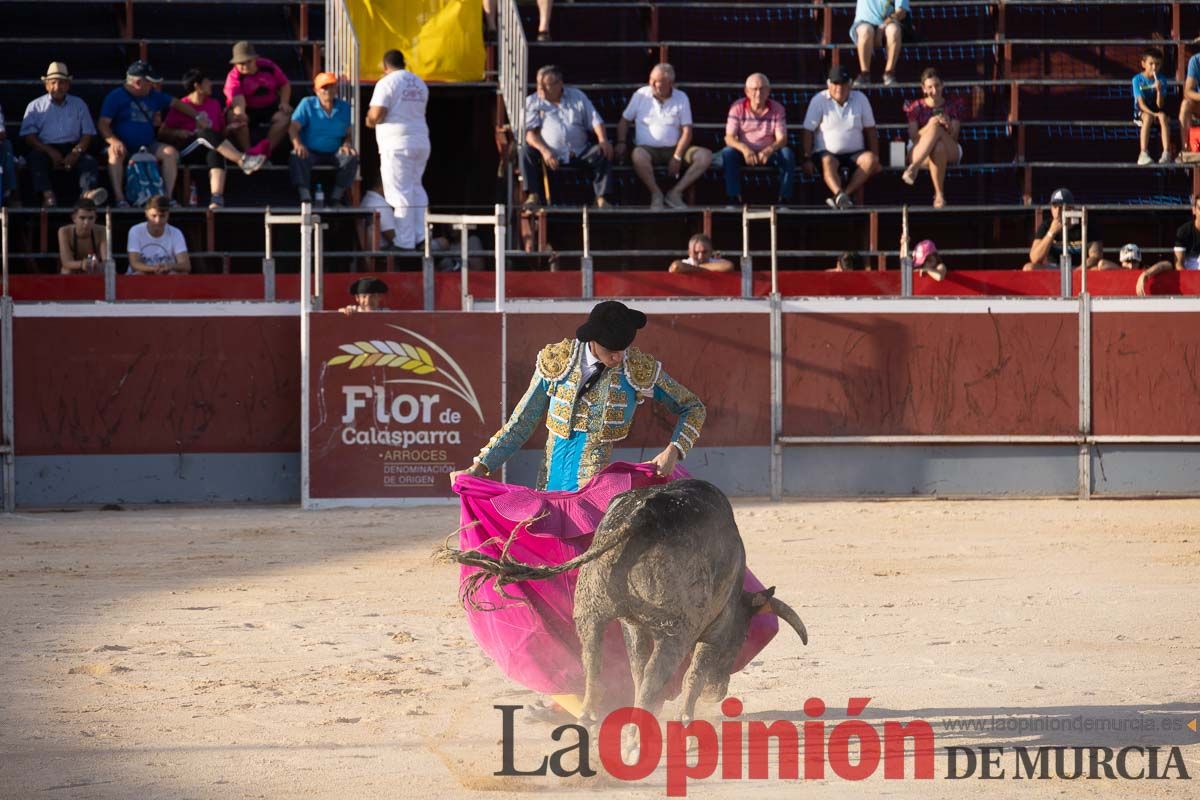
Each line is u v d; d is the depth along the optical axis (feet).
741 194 124.77
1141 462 96.94
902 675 44.68
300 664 46.62
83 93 121.29
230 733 37.86
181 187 113.91
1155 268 98.53
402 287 95.55
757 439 95.76
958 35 134.92
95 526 83.05
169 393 92.99
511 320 93.61
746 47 130.82
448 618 54.95
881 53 131.75
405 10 119.75
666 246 117.39
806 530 80.69
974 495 96.68
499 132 116.98
